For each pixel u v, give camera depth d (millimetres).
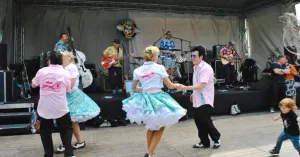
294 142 2668
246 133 3805
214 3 7797
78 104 2969
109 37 7465
